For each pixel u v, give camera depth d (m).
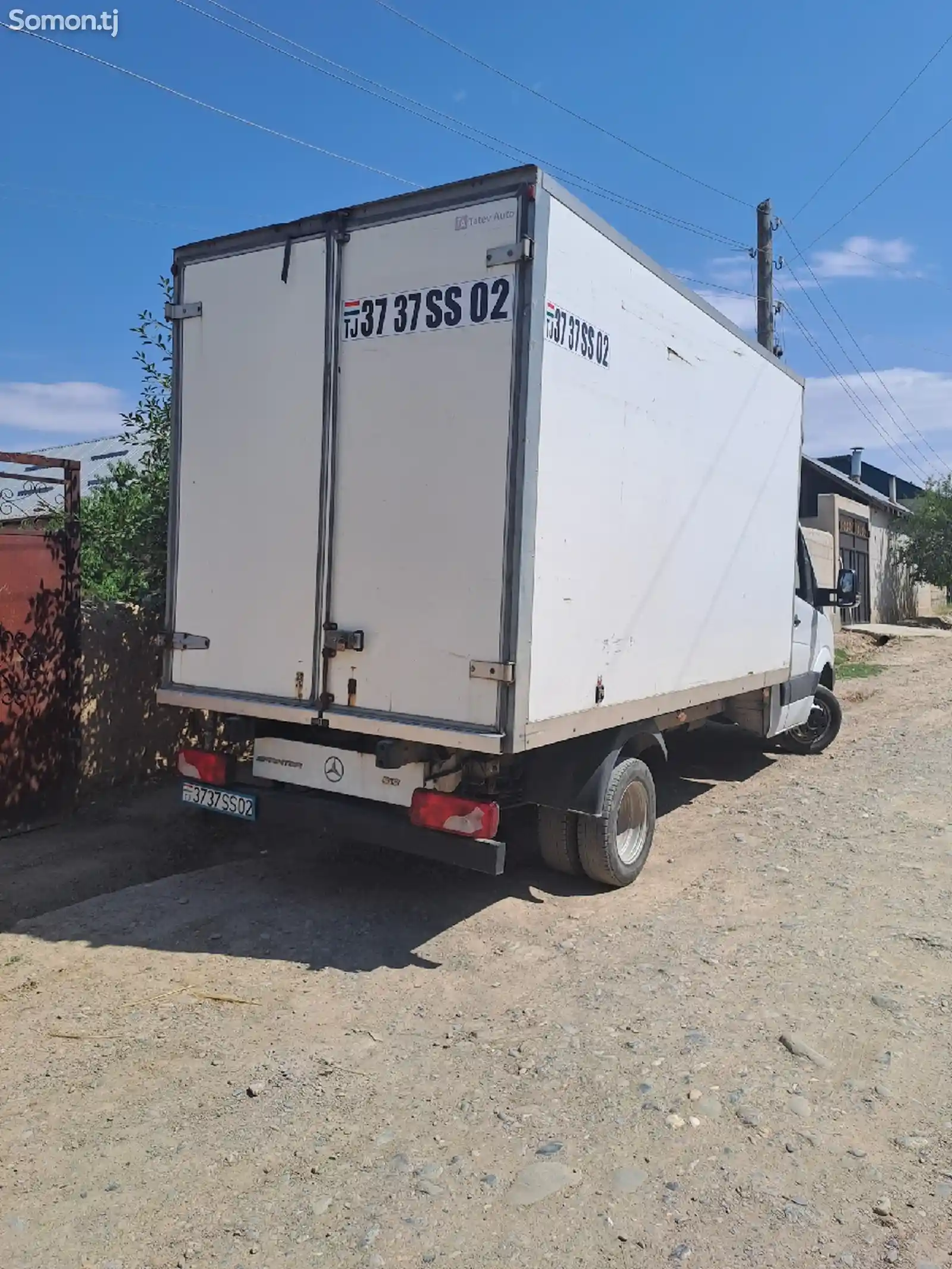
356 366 4.78
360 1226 2.83
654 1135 3.26
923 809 7.36
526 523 4.33
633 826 5.91
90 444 15.06
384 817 4.92
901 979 4.43
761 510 7.43
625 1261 2.69
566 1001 4.27
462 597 4.47
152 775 7.53
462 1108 3.44
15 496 8.97
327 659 4.89
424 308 4.56
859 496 27.31
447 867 6.04
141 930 4.98
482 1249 2.74
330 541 4.87
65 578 6.66
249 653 5.18
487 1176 3.06
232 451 5.23
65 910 5.21
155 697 7.52
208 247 5.28
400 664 4.66
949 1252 2.71
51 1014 4.11
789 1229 2.81
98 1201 2.95
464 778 5.05
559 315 4.53
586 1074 3.66
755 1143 3.21
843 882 5.77
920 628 25.70
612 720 5.28
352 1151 3.19
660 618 5.81
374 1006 4.22
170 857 6.21
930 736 10.29
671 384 5.77
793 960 4.67
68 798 6.73
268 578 5.10
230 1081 3.61
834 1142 3.22
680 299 5.86
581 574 4.86
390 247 4.66
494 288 4.37
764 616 7.66
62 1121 3.36
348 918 5.20
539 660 4.52
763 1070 3.67
